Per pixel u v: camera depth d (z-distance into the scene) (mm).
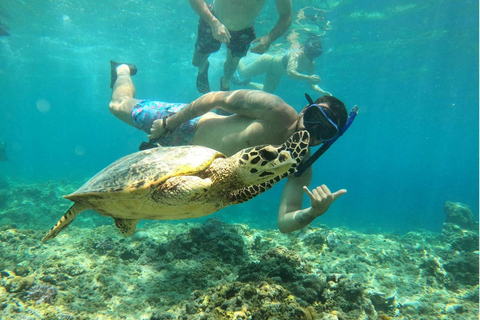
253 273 1373
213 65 10664
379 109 17828
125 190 960
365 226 8297
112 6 6496
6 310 1368
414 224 9250
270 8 5668
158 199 985
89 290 1560
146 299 1479
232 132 1224
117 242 2102
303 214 1104
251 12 2254
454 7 5582
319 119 1028
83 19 7277
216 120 1328
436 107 15812
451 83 11000
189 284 1581
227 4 2223
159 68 12141
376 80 11266
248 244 2307
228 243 1901
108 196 1006
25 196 5426
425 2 5430
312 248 2305
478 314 1843
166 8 6426
